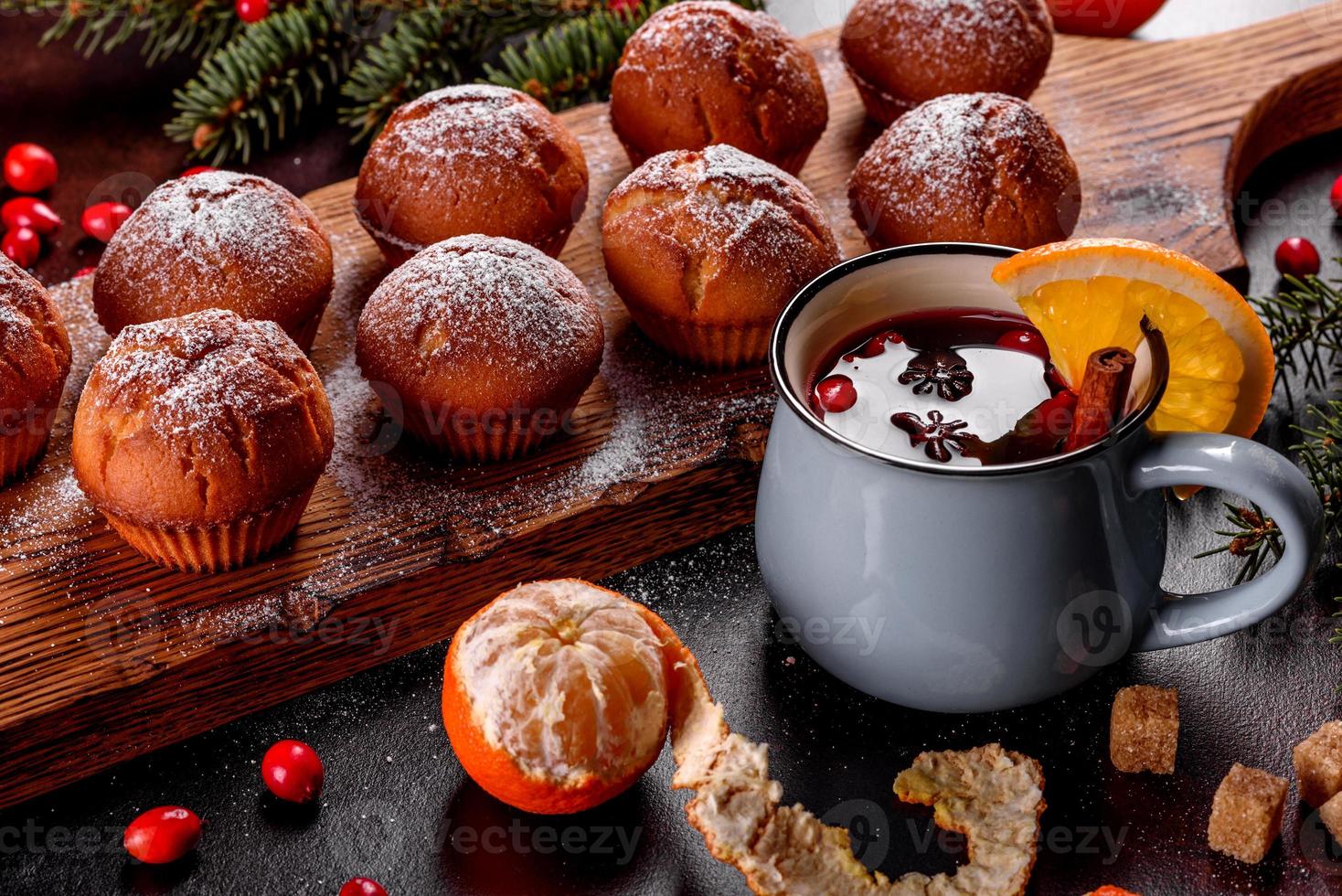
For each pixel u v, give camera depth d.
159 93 0.83
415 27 0.81
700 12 0.71
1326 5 0.80
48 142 0.81
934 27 0.72
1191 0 0.89
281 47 0.80
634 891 0.55
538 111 0.69
